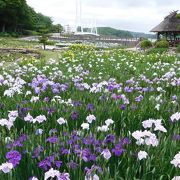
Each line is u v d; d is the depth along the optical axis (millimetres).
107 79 10398
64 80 9492
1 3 96875
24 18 112438
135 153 3820
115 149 3709
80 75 10773
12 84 8242
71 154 3748
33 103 6004
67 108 5645
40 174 3514
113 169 3646
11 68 14016
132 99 6711
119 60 20328
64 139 4152
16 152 3436
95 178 3119
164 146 3936
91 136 4148
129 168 3527
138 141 3975
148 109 5766
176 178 3236
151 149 3904
